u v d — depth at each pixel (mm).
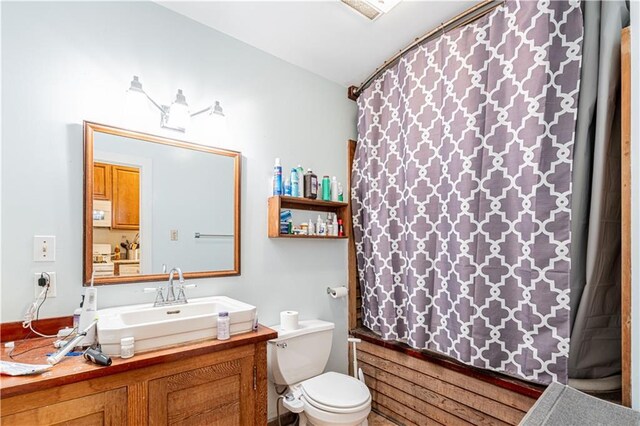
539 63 1398
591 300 1407
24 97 1287
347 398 1581
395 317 2109
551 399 1108
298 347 1860
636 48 1145
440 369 1824
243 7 1688
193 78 1766
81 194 1396
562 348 1325
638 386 1099
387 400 2146
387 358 2154
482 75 1646
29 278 1272
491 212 1563
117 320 1247
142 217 1560
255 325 1474
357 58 2207
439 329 1802
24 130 1282
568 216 1333
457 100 1738
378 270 2209
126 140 1526
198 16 1758
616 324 1461
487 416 1596
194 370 1216
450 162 1760
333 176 2461
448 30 1837
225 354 1298
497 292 1533
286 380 1794
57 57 1365
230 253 1855
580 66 1332
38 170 1304
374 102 2344
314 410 1559
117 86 1514
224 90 1887
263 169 2043
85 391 995
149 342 1174
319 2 1661
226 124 1883
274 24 1831
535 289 1400
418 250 1927
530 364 1410
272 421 1937
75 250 1372
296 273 2180
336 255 2436
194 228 1726
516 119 1475
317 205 2322
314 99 2365
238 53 1963
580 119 1385
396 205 2160
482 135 1630
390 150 2199
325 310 2340
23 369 960
